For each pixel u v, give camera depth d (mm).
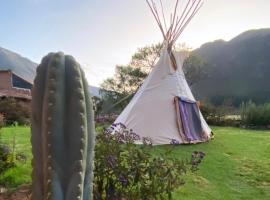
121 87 39656
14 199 5031
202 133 13531
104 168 4344
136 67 40781
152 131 11969
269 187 7203
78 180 2406
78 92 2494
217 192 6652
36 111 2586
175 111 12594
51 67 2512
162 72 13203
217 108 27734
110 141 4496
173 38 13773
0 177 6047
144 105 12438
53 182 2365
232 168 8797
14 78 35969
